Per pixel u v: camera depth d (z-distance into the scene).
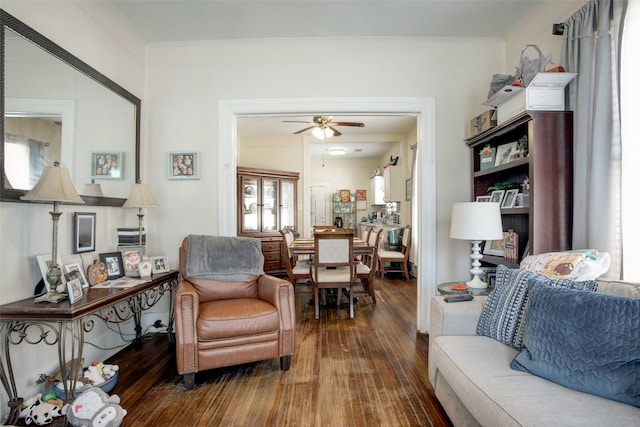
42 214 1.88
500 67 2.97
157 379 2.06
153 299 2.94
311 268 3.56
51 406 1.61
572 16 2.04
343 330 2.93
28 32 1.73
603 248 1.74
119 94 2.57
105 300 1.78
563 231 2.02
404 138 6.00
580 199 1.89
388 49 2.99
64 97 2.00
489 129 2.50
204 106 3.02
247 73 3.01
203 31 2.83
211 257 2.47
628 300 1.15
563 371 1.16
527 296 1.54
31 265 1.80
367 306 3.70
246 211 5.40
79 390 1.71
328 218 8.41
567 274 1.55
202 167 3.01
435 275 2.94
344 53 2.99
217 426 1.60
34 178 1.78
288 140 6.12
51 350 1.91
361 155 7.88
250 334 2.05
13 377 1.56
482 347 1.51
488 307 1.70
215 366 1.97
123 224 2.68
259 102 3.00
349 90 2.99
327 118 4.11
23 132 1.71
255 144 6.14
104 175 2.40
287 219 5.88
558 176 2.03
